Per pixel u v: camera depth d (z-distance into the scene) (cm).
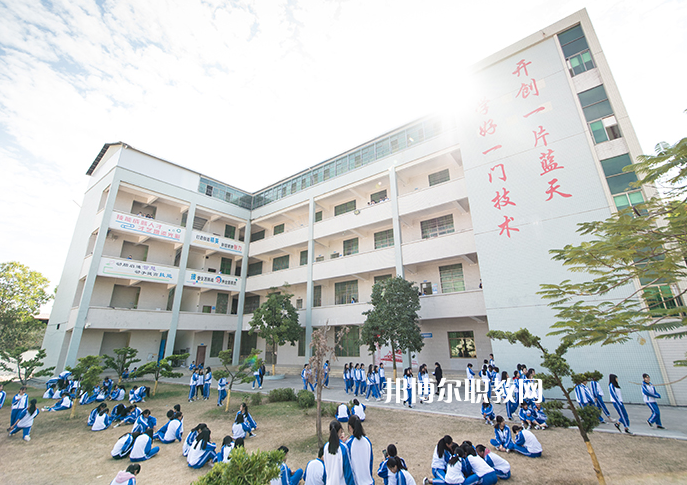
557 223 1426
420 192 2027
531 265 1452
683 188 625
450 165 2111
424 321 2042
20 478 727
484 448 680
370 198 2455
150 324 2292
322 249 2700
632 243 611
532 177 1526
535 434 894
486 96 1741
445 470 636
